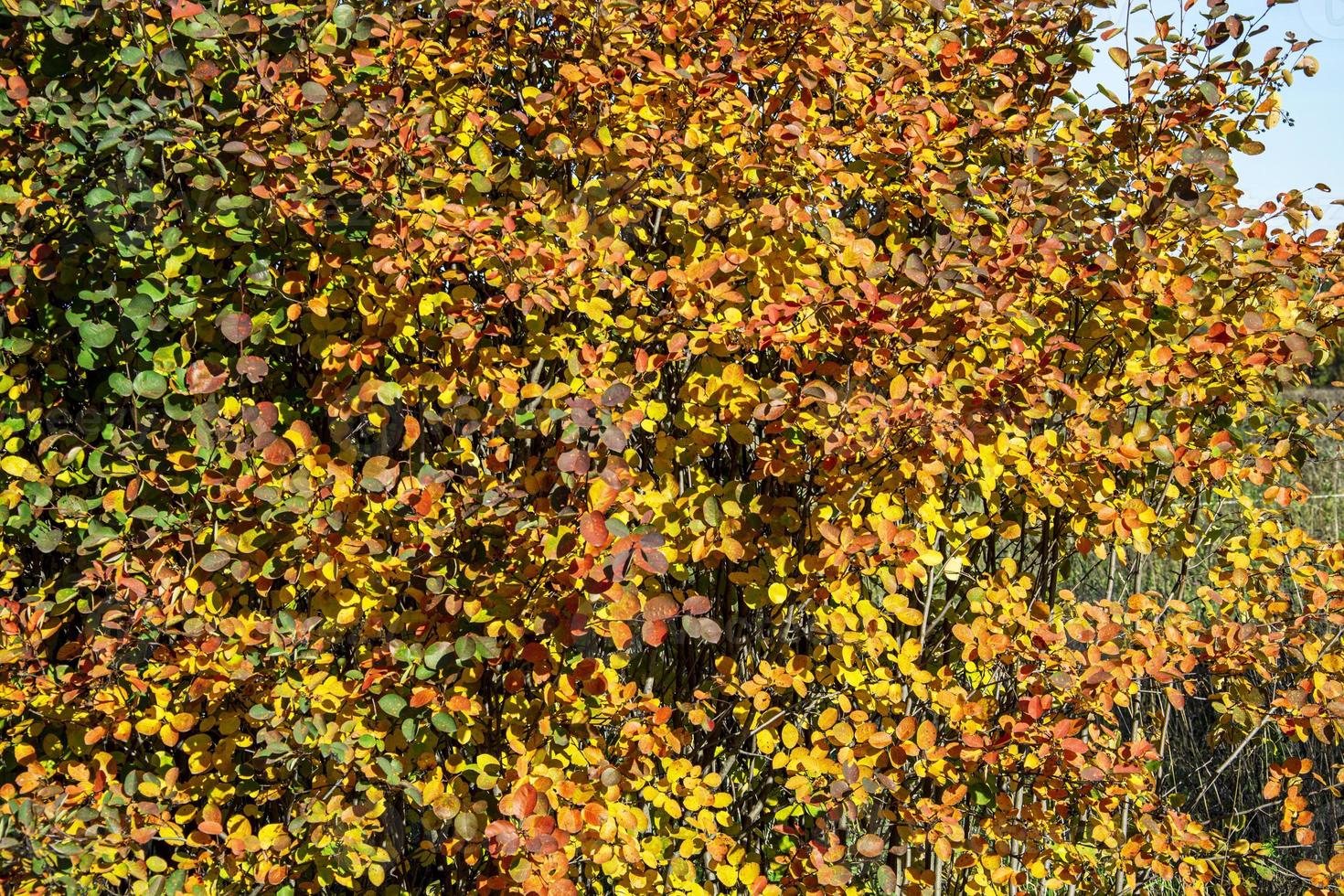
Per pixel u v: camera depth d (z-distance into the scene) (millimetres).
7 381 2312
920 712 2707
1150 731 3072
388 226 2135
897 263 2389
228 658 2107
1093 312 2670
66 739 2418
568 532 2023
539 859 1922
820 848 2248
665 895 2184
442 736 2443
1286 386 2701
